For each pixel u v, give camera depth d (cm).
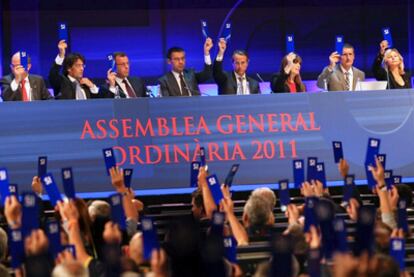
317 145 2072
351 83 2325
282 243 1082
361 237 1230
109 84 2217
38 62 2803
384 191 1500
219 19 2866
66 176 1438
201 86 2727
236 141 2050
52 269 1152
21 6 2797
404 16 2917
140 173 2022
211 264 1076
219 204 1566
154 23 2845
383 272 1091
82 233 1485
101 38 2827
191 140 2041
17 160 1995
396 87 2300
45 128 2006
